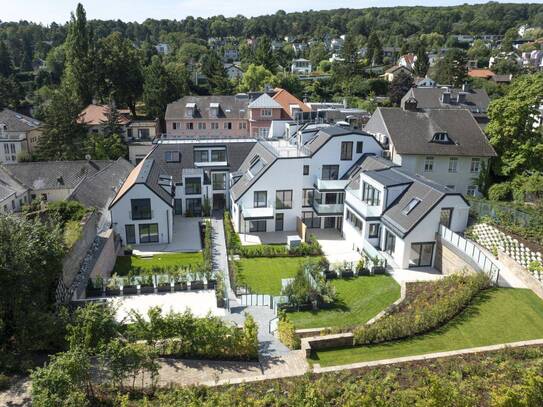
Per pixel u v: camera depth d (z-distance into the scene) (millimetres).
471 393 15961
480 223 34000
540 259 28344
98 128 78250
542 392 14781
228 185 49375
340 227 44469
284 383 17828
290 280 31531
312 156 43312
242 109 79062
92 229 34844
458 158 48719
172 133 77438
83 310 20781
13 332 21359
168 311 28641
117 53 88688
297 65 162250
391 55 186625
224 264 37062
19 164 55812
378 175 38562
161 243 41781
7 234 21781
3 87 104375
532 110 48438
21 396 17609
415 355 20297
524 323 23281
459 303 24766
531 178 43031
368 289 31219
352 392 16438
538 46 188750
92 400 17094
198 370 19766
